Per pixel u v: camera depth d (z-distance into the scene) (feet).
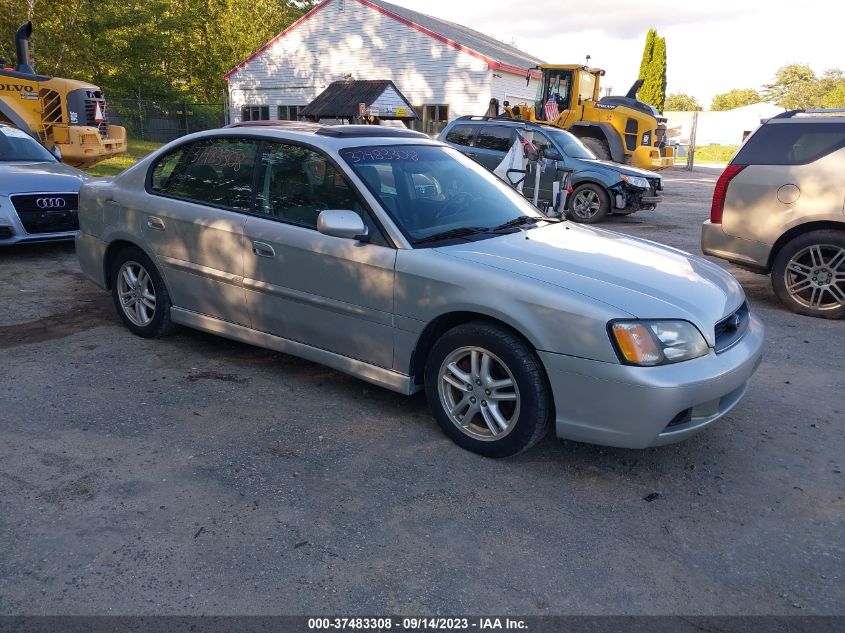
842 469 11.97
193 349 16.61
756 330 12.57
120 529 9.52
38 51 80.23
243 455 11.66
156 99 103.50
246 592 8.40
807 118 20.90
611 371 10.36
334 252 12.91
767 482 11.46
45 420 12.62
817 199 20.40
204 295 15.39
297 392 14.34
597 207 42.83
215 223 14.73
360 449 12.03
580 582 8.82
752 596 8.68
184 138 16.20
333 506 10.27
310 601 8.29
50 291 21.36
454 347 11.84
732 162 22.18
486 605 8.35
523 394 11.16
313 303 13.39
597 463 11.87
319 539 9.48
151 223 15.99
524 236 13.34
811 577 9.08
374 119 63.67
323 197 13.48
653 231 39.63
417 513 10.18
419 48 87.45
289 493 10.57
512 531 9.84
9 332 17.47
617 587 8.75
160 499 10.27
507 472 11.45
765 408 14.40
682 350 10.59
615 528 10.02
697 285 11.91
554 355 10.71
